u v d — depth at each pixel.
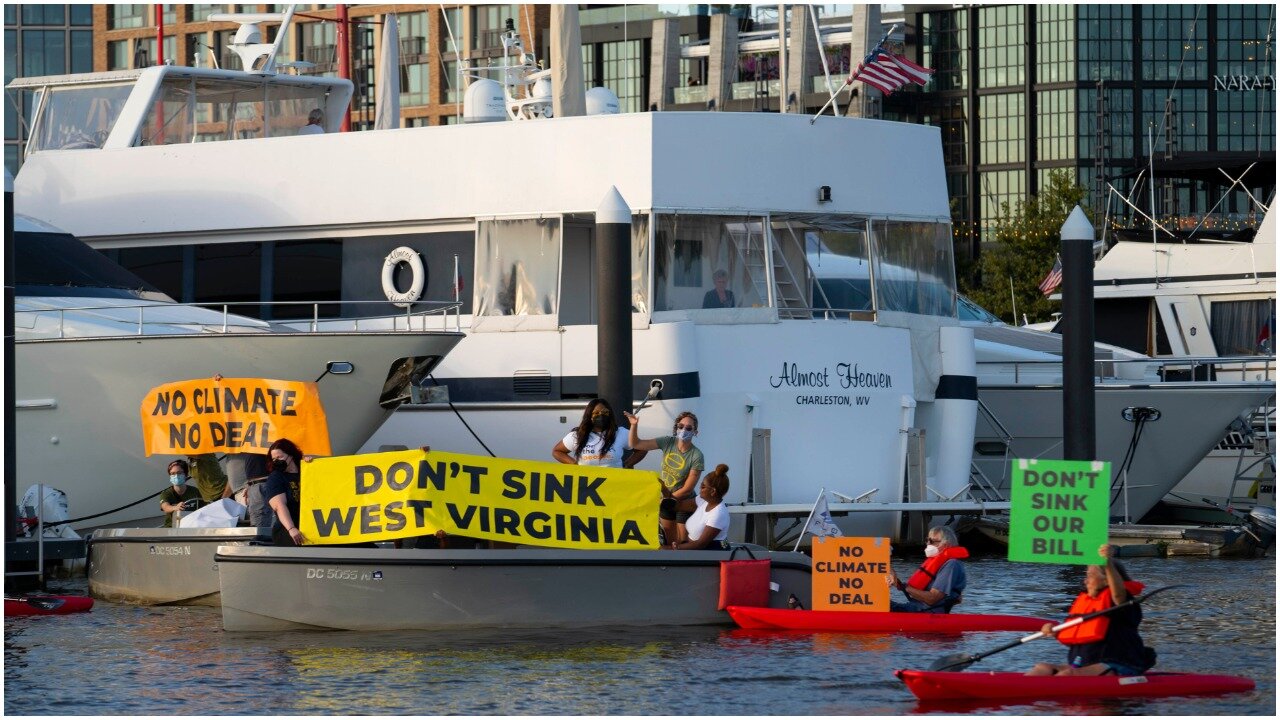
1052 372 46.81
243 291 42.78
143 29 138.25
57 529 34.44
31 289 38.41
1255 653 25.73
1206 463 52.69
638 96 133.00
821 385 39.88
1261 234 57.75
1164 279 59.38
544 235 39.69
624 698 22.06
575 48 43.00
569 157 39.56
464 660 24.84
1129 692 22.02
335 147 41.97
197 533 30.42
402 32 132.25
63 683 23.30
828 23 101.12
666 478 31.53
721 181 39.31
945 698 21.88
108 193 44.12
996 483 46.03
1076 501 22.09
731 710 21.33
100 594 32.22
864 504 39.31
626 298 36.34
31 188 44.94
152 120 46.06
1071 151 131.00
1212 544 41.16
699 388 38.53
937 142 42.69
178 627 28.20
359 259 41.72
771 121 39.91
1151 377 50.31
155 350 35.62
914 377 41.62
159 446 32.38
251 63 48.41
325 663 24.61
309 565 27.31
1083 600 22.45
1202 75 130.38
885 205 41.25
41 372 36.28
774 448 39.34
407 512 27.58
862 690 22.58
